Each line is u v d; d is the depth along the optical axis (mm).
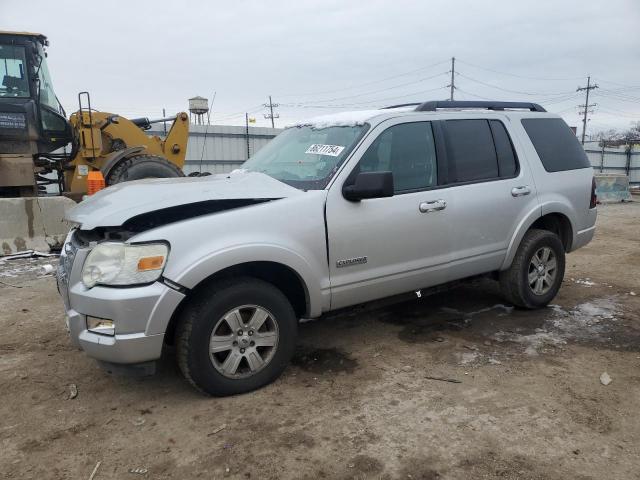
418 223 4234
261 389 3682
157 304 3180
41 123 9883
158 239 3223
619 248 8953
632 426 3172
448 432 3127
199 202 3428
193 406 3480
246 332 3551
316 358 4227
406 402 3490
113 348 3178
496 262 4883
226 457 2918
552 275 5383
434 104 4590
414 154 4352
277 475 2758
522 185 4961
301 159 4277
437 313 5316
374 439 3064
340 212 3846
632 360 4141
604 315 5238
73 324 3334
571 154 5547
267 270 3826
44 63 10188
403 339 4621
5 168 9344
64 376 3967
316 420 3279
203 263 3262
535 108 5496
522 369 3980
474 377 3850
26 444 3070
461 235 4535
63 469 2832
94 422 3307
